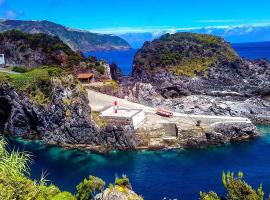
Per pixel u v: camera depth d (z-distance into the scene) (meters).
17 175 40.16
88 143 112.12
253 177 85.75
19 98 122.81
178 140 111.00
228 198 53.34
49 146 112.62
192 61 198.88
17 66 171.62
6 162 38.22
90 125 112.31
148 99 159.88
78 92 117.19
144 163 96.75
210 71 192.62
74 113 113.94
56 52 178.00
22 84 125.38
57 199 46.81
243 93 169.25
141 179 85.69
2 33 194.38
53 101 116.88
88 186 57.81
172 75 186.38
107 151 107.19
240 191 52.72
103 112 118.00
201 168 92.12
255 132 118.31
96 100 137.38
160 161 98.00
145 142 109.88
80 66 167.75
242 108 146.75
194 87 181.62
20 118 122.31
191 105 151.25
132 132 110.06
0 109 133.50
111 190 55.41
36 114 118.38
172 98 168.12
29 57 182.00
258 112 145.50
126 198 54.00
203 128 112.94
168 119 121.31
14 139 119.62
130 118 111.56
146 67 198.38
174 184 82.44
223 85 186.88
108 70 172.50
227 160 97.81
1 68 173.75
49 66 156.25
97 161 99.19
